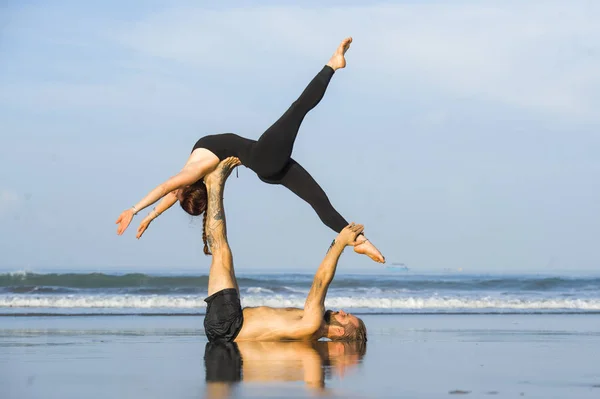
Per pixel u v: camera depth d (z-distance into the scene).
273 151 5.68
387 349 5.99
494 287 22.39
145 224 6.21
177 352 5.61
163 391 3.65
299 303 15.37
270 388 3.74
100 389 3.74
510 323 9.85
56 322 9.51
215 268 6.52
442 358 5.32
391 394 3.60
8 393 3.63
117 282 20.55
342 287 22.41
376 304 14.99
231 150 6.06
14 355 5.45
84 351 5.72
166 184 5.72
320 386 3.83
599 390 3.79
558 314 12.39
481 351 5.89
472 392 3.69
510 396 3.58
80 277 20.44
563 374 4.44
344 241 6.04
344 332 6.57
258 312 6.55
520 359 5.30
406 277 34.62
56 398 3.47
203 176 6.17
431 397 3.53
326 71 5.79
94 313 11.69
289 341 6.47
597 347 6.32
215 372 4.40
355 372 4.43
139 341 6.67
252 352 5.58
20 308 13.30
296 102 5.70
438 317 11.36
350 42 5.86
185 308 13.86
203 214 6.45
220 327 6.41
